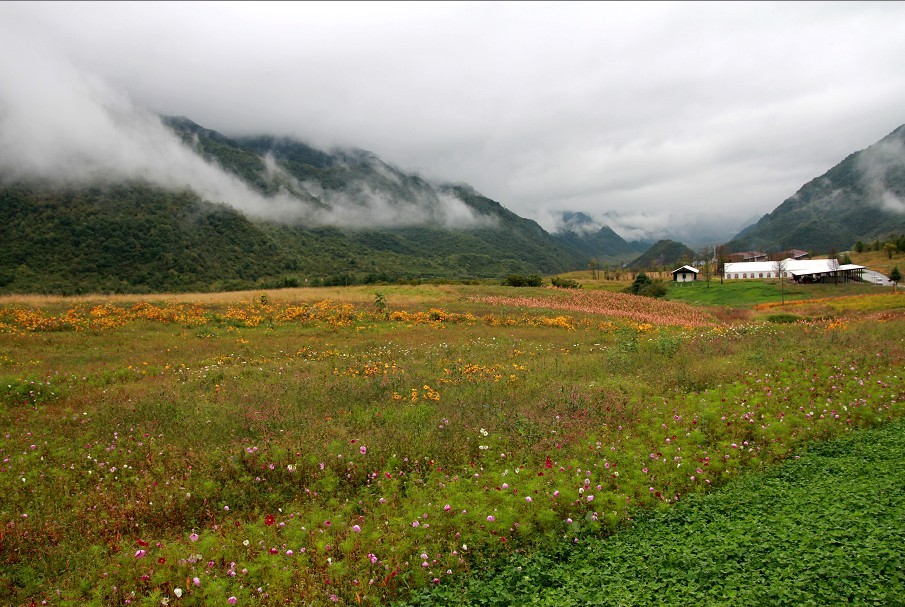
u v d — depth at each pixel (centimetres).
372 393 1509
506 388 1575
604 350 2275
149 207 14675
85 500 962
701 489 912
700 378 1488
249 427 1255
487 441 1120
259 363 2136
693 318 4781
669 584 641
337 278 9394
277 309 3691
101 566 761
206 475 1028
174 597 689
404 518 830
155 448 1158
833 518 729
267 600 681
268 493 971
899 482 833
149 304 3653
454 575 718
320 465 1023
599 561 715
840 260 13088
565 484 901
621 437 1116
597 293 5856
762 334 2223
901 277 9988
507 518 802
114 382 1783
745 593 591
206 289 10794
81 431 1283
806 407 1222
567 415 1261
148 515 911
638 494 902
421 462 1045
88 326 2833
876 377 1384
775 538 701
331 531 824
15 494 977
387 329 3170
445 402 1420
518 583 675
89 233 11869
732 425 1144
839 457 985
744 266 12738
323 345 2555
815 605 560
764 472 955
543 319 3722
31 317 2853
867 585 582
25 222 11869
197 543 805
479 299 4784
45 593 711
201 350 2369
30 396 1576
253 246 15725
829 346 1780
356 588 692
